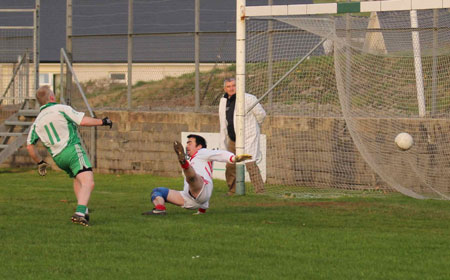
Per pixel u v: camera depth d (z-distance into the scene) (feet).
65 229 93.20
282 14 130.82
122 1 311.06
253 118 138.92
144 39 187.83
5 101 211.00
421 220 105.19
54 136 96.58
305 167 156.25
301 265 73.92
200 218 103.91
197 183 104.27
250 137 138.72
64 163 97.86
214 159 106.42
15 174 181.78
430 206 121.08
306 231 93.30
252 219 103.65
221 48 174.50
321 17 147.33
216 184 156.97
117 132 184.75
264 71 165.37
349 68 149.69
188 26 295.48
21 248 81.25
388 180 134.82
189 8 297.74
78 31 310.24
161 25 300.61
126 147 183.73
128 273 70.13
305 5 130.11
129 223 98.02
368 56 153.17
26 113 195.72
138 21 304.91
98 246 82.64
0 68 210.59
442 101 148.25
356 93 150.41
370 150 145.48
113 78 190.90
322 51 161.48
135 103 185.47
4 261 75.15
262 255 78.69
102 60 189.98
